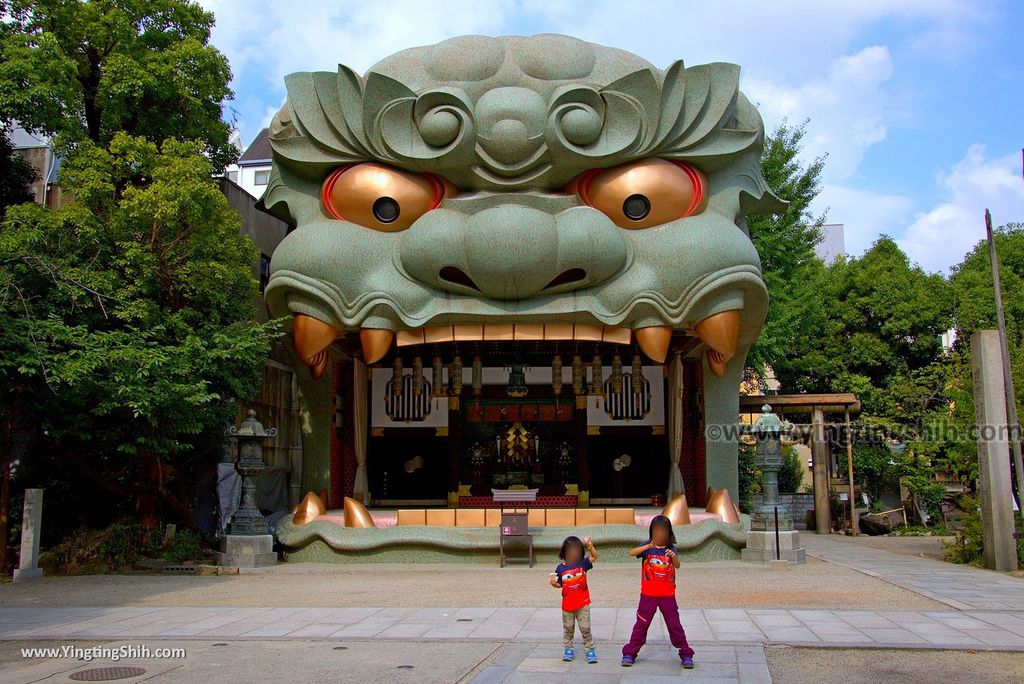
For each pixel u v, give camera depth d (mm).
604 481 22875
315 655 8445
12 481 18312
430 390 22219
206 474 21578
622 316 16922
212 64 19000
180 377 15789
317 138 17359
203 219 16812
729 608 11125
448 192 17531
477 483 22750
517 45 17734
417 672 7707
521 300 17094
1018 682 7324
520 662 8062
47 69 16094
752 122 18156
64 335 14594
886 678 7457
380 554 17625
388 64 17844
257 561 17031
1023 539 16234
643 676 7484
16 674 7695
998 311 16641
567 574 8156
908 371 33312
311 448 20688
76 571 16250
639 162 17219
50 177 22953
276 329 18078
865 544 23391
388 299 16922
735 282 16734
